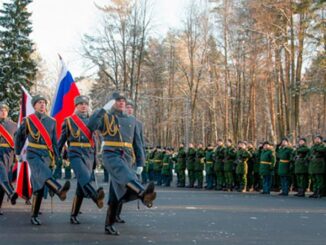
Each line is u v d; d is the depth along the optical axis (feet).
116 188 23.08
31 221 27.50
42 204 39.04
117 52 120.37
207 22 130.31
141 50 121.19
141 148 24.72
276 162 58.95
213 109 146.51
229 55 123.54
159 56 145.18
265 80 122.11
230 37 120.78
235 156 60.80
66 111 37.14
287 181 53.31
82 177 26.25
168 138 178.81
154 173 81.25
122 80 121.70
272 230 25.90
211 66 132.98
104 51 120.06
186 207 37.63
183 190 61.05
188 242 21.93
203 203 41.19
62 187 25.46
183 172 71.61
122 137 23.88
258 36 99.04
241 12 107.14
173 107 158.40
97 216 31.14
